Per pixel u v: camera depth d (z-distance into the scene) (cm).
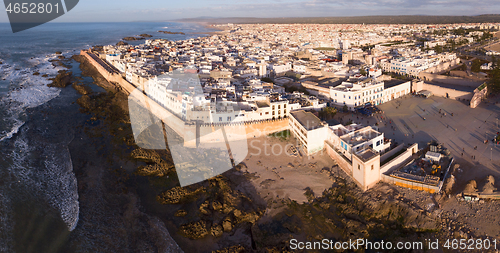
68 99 16812
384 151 10406
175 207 8681
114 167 10469
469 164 9875
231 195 8938
